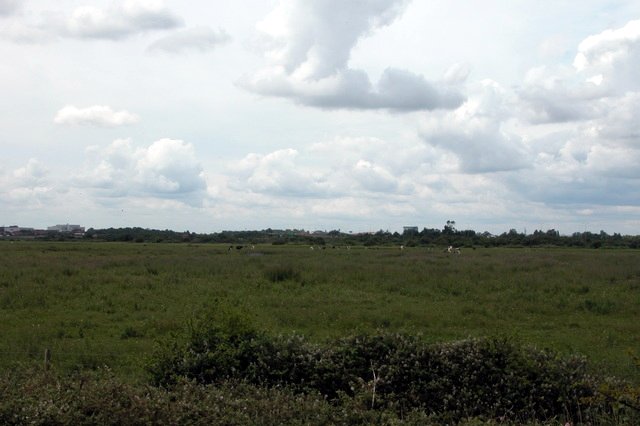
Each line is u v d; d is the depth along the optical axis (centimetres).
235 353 828
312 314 1628
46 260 3431
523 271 2931
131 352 1170
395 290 2253
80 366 982
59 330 1398
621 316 1755
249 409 687
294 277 2538
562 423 716
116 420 637
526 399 754
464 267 3034
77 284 2259
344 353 822
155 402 670
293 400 729
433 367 792
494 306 1852
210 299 1866
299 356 823
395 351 812
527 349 818
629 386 688
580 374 774
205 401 691
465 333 1430
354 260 3694
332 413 699
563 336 1430
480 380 775
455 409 752
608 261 3525
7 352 1116
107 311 1716
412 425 670
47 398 661
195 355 827
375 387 760
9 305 1788
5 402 648
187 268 2920
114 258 3644
